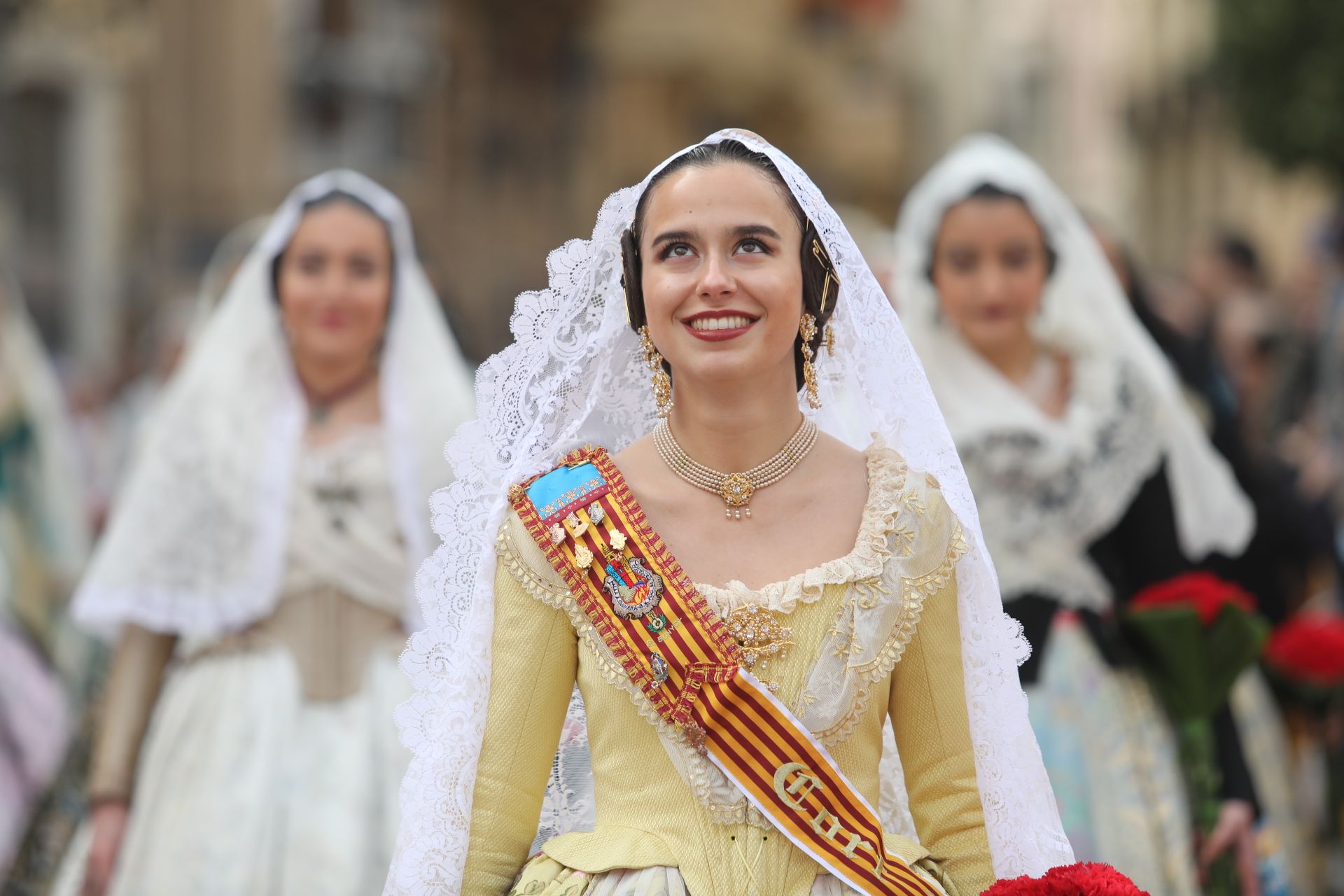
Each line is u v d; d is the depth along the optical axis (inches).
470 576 231.1
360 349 383.9
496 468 233.5
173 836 354.0
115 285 1696.6
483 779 220.7
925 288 394.6
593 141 2412.6
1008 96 2842.0
